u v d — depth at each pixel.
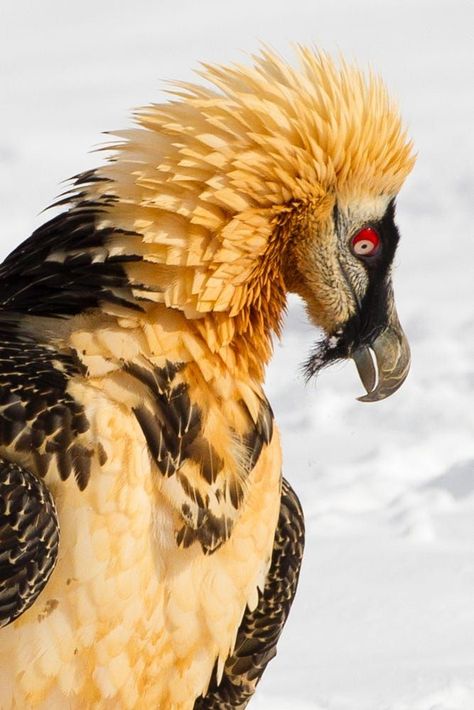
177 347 10.69
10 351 10.52
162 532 10.45
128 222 10.70
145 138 10.84
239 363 11.07
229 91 10.98
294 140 11.05
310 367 12.37
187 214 10.64
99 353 10.47
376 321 12.08
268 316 11.34
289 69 11.27
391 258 12.03
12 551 9.91
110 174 10.86
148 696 10.70
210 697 12.47
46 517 10.00
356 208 11.63
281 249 11.30
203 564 10.63
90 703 10.40
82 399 10.28
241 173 10.76
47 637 10.16
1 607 9.93
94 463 10.17
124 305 10.60
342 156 11.30
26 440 10.14
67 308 10.68
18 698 10.19
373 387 12.23
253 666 12.49
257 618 12.44
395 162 11.70
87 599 10.18
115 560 10.20
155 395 10.50
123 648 10.38
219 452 10.71
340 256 11.74
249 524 10.94
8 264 11.19
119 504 10.18
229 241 10.74
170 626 10.58
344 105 11.29
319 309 11.96
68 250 10.80
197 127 10.79
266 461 11.14
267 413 11.26
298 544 12.50
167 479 10.43
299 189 11.09
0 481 9.98
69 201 11.09
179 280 10.67
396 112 11.71
